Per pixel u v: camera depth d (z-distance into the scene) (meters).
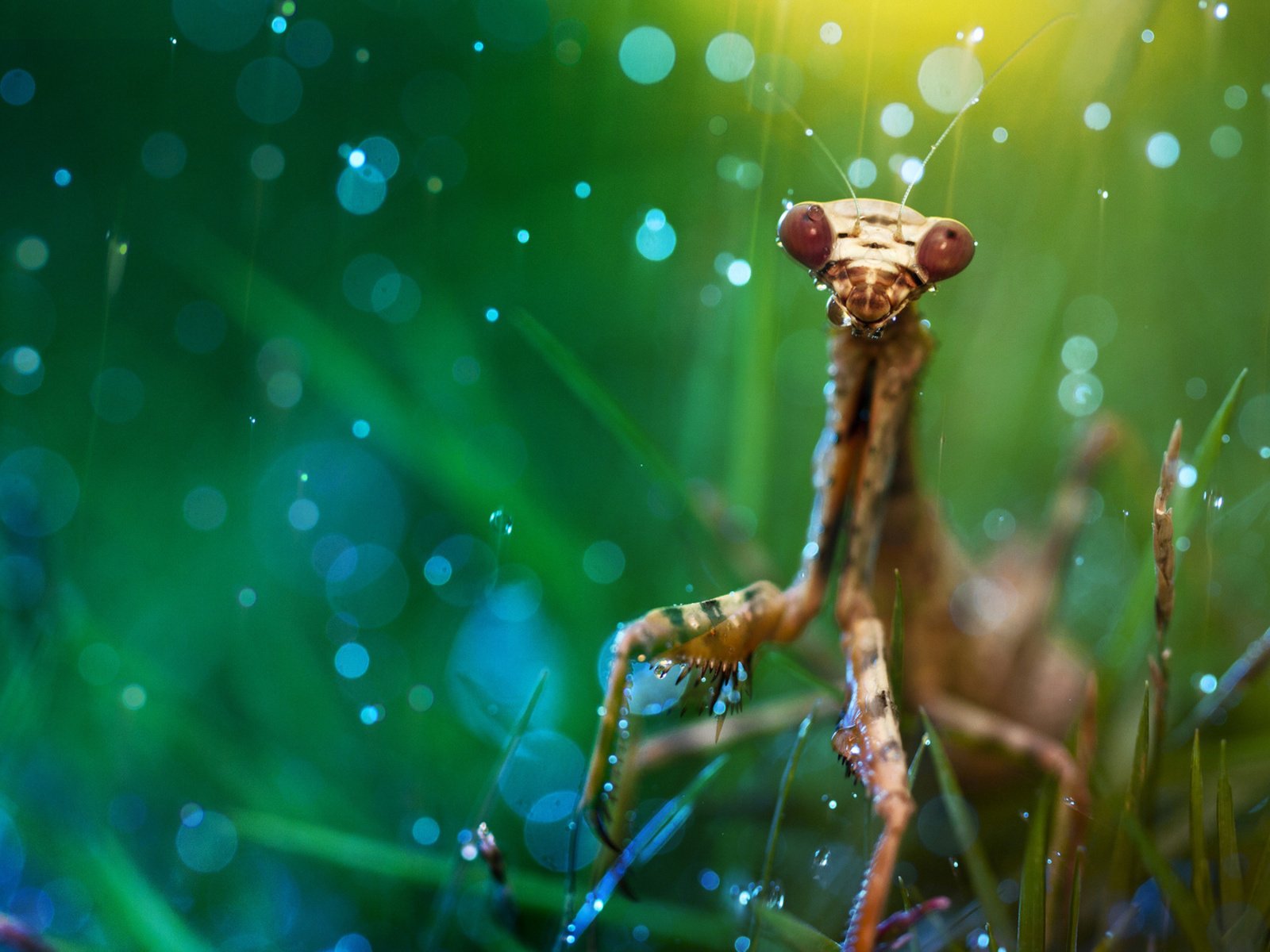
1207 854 0.15
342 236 0.23
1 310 0.23
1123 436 0.17
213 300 0.23
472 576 0.18
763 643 0.15
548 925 0.15
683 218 0.21
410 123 0.24
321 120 0.24
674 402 0.20
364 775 0.16
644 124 0.22
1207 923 0.14
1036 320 0.21
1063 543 0.17
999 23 0.19
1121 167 0.21
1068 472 0.17
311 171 0.24
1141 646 0.16
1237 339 0.21
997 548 0.18
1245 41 0.18
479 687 0.17
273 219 0.24
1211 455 0.15
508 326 0.22
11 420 0.21
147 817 0.16
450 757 0.16
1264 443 0.19
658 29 0.21
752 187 0.18
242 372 0.22
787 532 0.18
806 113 0.19
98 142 0.24
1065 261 0.21
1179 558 0.16
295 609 0.18
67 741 0.16
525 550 0.17
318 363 0.18
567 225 0.23
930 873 0.16
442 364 0.19
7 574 0.16
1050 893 0.15
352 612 0.18
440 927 0.15
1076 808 0.15
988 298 0.21
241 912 0.15
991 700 0.17
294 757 0.16
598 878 0.15
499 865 0.15
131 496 0.19
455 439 0.17
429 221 0.22
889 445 0.15
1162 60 0.19
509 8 0.23
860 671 0.15
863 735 0.14
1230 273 0.21
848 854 0.16
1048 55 0.19
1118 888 0.15
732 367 0.18
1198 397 0.21
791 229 0.15
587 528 0.18
